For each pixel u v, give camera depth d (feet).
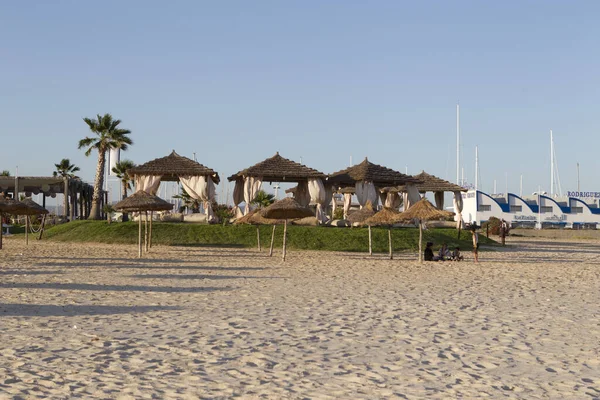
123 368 26.08
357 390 23.22
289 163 136.87
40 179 195.83
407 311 42.63
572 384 24.47
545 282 64.13
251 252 106.93
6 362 26.76
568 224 323.78
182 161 140.26
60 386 23.22
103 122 186.80
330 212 201.77
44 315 39.14
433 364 27.50
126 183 211.61
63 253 97.50
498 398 22.48
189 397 22.00
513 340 32.91
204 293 50.90
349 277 66.39
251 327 35.73
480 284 61.16
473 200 318.24
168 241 123.03
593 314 42.42
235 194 147.02
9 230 167.84
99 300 46.06
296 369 26.27
